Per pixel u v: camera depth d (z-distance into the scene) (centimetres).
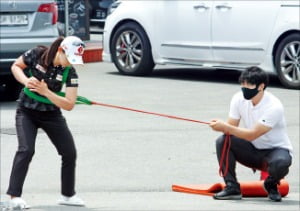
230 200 1439
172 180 1608
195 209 1353
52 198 1468
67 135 1373
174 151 1827
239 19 2664
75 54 1302
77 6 3569
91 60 3353
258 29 2634
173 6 2816
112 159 1755
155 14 2853
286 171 1417
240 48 2672
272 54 2627
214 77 2930
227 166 1434
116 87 2661
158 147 1858
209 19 2728
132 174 1647
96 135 1958
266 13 2616
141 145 1873
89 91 2566
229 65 2730
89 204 1412
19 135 1345
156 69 3155
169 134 1978
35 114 1347
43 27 2327
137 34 2908
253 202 1423
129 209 1360
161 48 2861
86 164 1716
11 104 2391
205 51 2758
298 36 2569
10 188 1343
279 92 2555
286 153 1420
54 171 1664
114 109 2283
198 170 1680
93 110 2270
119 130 2016
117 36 2961
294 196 1503
